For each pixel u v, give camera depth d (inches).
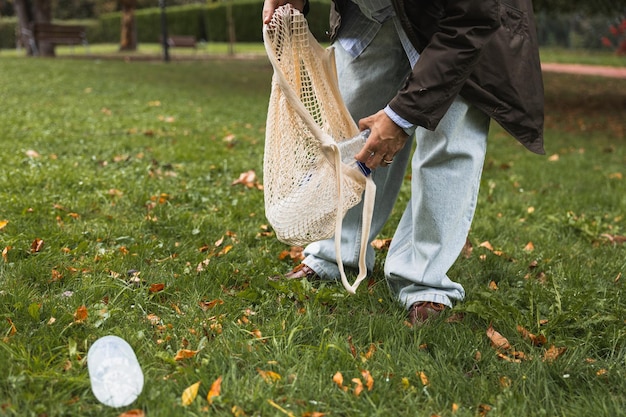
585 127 398.6
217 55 1012.5
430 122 87.4
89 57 883.4
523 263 136.4
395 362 89.0
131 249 128.6
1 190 172.4
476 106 93.6
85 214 155.6
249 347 89.6
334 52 98.0
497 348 95.3
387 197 116.3
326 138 87.8
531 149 95.7
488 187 213.3
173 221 150.0
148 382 79.2
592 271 133.0
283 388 81.3
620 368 90.0
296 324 97.8
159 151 240.1
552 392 84.6
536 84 95.4
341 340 93.0
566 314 102.7
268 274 121.2
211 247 135.6
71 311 99.2
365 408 78.2
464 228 103.3
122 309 100.8
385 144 88.8
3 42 1412.4
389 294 113.5
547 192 210.8
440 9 88.7
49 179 184.7
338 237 86.4
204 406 76.5
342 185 88.4
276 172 92.5
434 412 79.0
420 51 91.7
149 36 1472.7
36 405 74.0
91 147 242.8
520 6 94.4
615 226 173.6
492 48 91.2
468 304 103.4
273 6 98.4
